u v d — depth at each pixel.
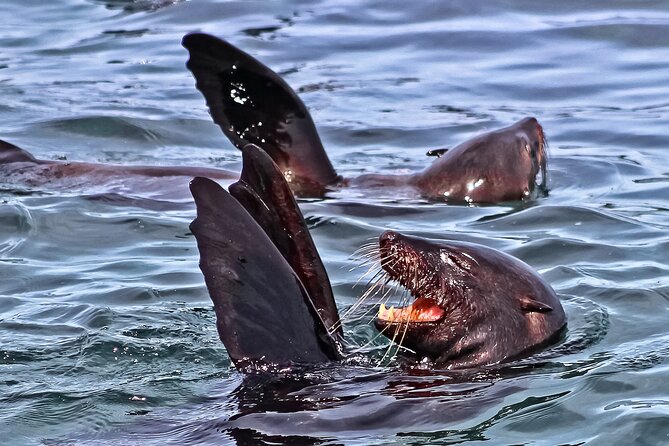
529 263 36.81
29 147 51.59
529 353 29.28
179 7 73.75
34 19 72.88
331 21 70.88
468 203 45.16
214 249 27.78
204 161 50.72
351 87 60.44
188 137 53.94
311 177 46.91
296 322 28.19
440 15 71.31
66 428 25.70
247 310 27.73
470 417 25.80
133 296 33.81
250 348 27.58
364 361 29.36
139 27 70.88
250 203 29.44
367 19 71.12
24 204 42.38
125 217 41.28
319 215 41.94
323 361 28.41
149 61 64.81
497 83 60.88
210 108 46.12
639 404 25.97
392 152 52.03
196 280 35.25
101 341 30.20
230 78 45.62
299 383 27.52
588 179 47.16
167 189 45.00
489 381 27.81
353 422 25.58
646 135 52.25
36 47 67.50
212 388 27.72
